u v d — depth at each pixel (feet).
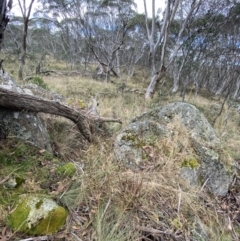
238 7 30.94
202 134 8.28
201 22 34.88
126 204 5.17
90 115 8.86
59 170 5.98
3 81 7.72
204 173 7.24
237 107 33.91
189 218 5.49
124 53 74.54
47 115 9.18
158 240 4.79
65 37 73.92
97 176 5.90
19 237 4.11
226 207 6.66
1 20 5.39
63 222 4.58
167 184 6.25
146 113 9.39
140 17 47.93
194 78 54.03
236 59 32.37
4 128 6.63
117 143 7.68
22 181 5.33
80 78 40.68
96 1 57.52
